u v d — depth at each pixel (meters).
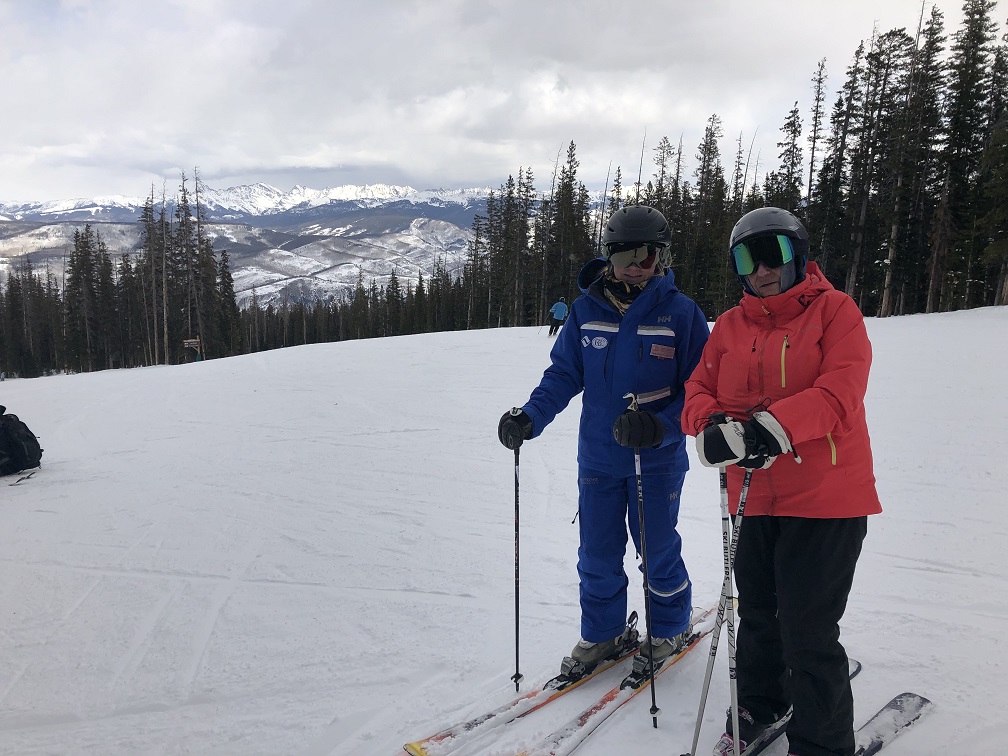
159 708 2.52
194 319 40.41
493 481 5.71
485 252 50.78
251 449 7.41
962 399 7.28
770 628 2.04
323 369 14.44
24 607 3.46
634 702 2.32
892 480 4.89
